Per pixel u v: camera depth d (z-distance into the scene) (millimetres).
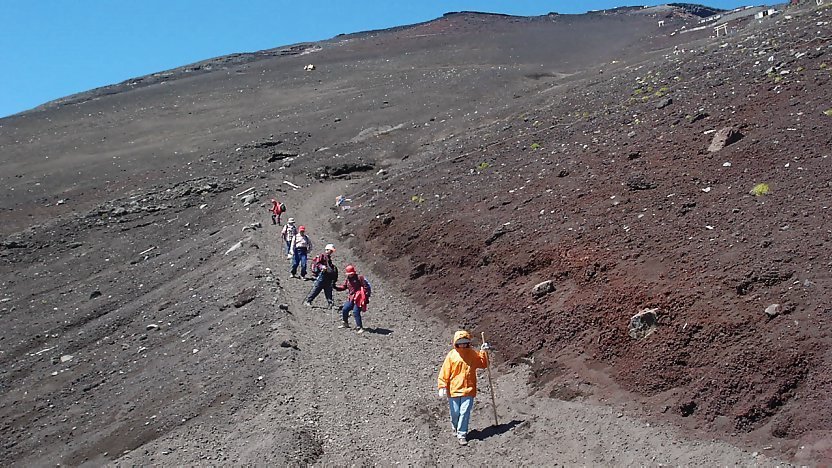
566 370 11531
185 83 76562
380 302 18016
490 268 16609
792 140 15594
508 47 80438
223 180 39844
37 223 37312
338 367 14102
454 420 10594
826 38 22266
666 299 11414
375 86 65375
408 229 21594
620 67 50156
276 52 99688
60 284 28312
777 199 13281
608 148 20812
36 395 17531
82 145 53750
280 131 52469
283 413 12273
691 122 19703
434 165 29594
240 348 15766
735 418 8766
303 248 21078
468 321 15070
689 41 62156
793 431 8203
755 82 20766
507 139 29250
